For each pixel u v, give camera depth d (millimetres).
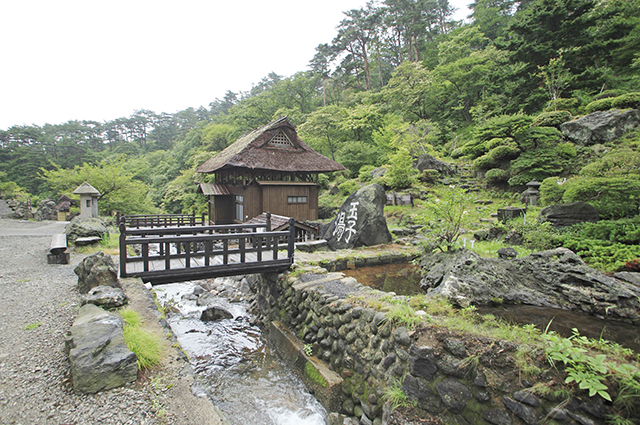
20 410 2555
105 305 4125
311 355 5047
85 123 67312
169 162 42000
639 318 3691
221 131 33375
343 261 7625
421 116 26609
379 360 3695
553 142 12102
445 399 2936
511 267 4773
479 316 3615
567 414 2410
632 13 15742
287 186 15836
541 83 16453
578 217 6793
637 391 2250
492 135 14109
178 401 2734
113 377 2861
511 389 2676
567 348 2641
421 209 13258
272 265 6410
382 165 20422
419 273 7219
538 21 16375
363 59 37062
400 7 34469
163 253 6199
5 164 41062
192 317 7238
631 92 12523
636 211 6426
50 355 3424
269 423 4051
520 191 12672
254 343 6223
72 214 21328
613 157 7691
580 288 4160
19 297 5391
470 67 23344
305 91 34844
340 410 4199
